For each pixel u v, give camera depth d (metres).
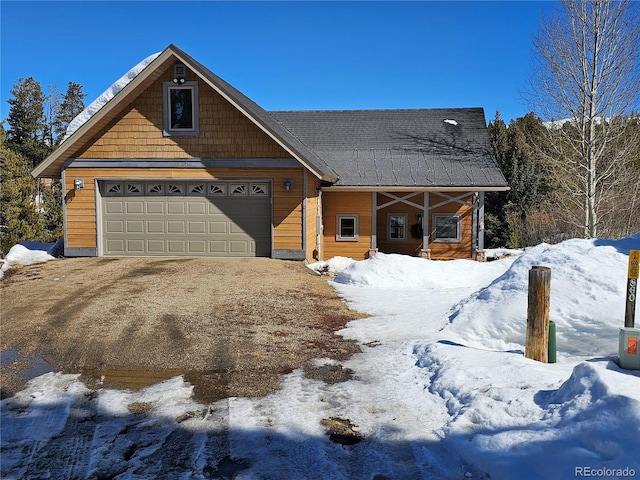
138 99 14.76
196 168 14.80
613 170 20.64
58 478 3.83
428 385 5.59
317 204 17.00
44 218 32.03
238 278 11.70
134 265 13.15
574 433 3.75
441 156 19.33
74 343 6.96
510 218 26.61
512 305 7.21
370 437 4.46
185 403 5.17
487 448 3.96
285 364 6.38
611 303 6.61
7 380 5.75
